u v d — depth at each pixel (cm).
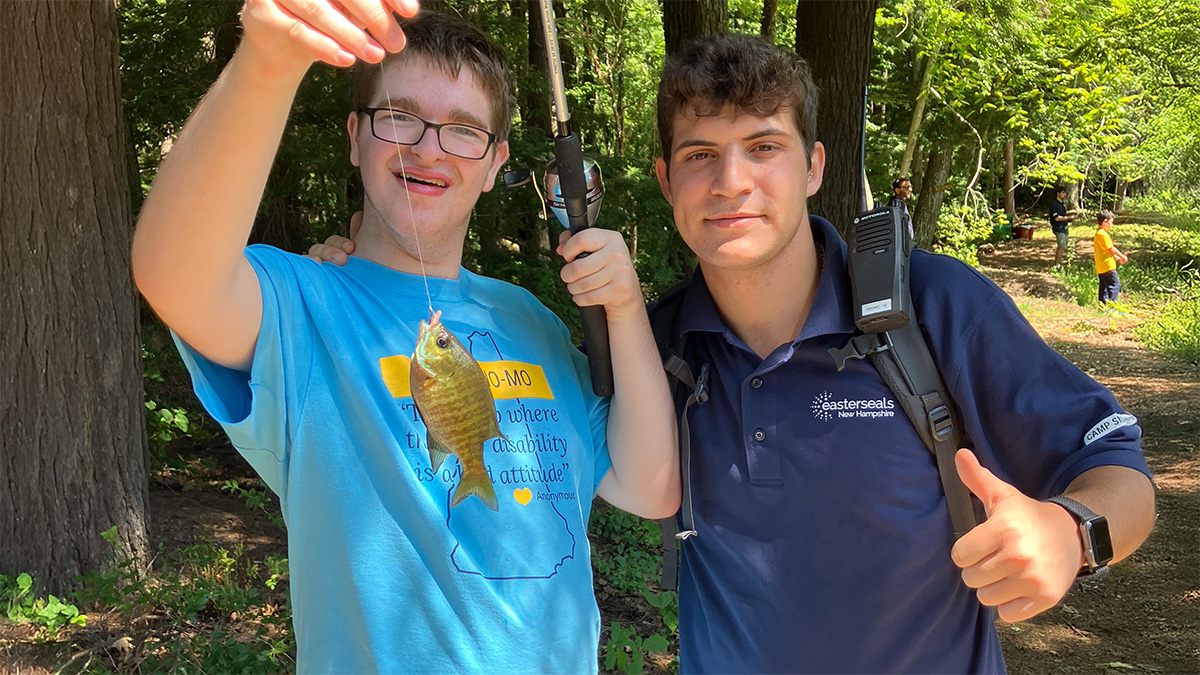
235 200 145
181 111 681
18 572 453
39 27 443
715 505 218
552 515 191
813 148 225
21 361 454
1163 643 505
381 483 177
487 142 197
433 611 173
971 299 206
